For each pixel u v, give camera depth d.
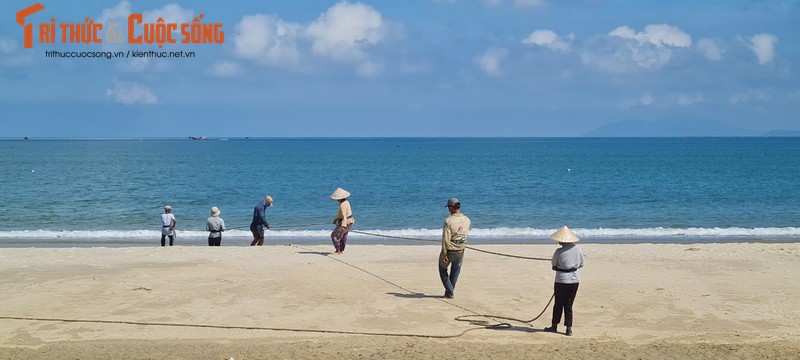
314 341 9.48
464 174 65.19
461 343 9.37
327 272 14.60
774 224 28.98
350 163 91.12
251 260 16.30
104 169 72.62
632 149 164.25
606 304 11.79
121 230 26.86
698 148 170.88
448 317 10.84
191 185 50.72
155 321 10.53
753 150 149.62
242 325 10.34
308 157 113.50
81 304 11.56
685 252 17.94
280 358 8.67
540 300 12.05
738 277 14.24
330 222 30.02
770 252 17.86
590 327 10.32
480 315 10.98
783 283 13.62
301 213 33.53
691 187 48.31
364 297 12.17
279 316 10.87
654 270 15.09
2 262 15.90
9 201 37.91
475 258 17.03
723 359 8.66
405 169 75.19
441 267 12.05
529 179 57.56
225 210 34.69
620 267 15.48
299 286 13.08
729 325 10.46
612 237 24.89
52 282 13.38
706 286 13.30
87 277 13.94
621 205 36.59
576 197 41.06
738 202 37.94
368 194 43.81
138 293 12.41
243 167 79.69
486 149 169.00
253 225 19.97
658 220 30.42
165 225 20.23
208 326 10.27
